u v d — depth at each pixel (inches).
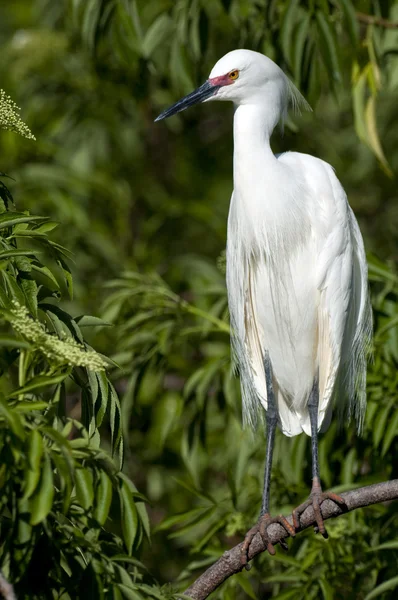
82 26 374.3
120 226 480.1
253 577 331.3
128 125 501.4
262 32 370.0
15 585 172.4
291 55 337.1
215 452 390.9
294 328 285.9
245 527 299.7
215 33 448.1
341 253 273.3
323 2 336.5
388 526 287.4
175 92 394.9
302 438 308.7
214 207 511.2
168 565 390.6
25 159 477.7
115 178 508.1
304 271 279.3
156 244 481.1
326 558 287.3
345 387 296.7
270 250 278.5
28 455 148.4
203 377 326.3
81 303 425.4
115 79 475.8
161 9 402.3
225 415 355.3
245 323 293.0
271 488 311.7
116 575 174.7
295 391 293.3
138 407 352.5
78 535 172.9
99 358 163.8
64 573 182.4
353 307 286.8
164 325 342.3
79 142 492.4
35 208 445.4
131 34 358.6
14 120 182.9
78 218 442.6
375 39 364.2
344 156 506.6
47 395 220.4
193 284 419.8
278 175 273.6
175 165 529.0
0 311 162.9
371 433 307.0
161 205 484.4
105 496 169.6
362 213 496.7
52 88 492.1
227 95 277.7
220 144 530.6
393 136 491.2
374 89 356.2
